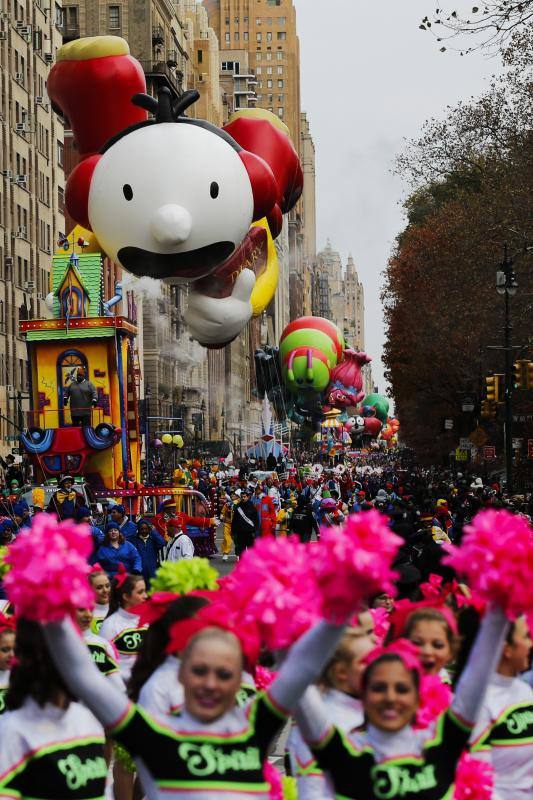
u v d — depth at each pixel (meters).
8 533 39.16
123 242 46.28
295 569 10.98
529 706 14.78
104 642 18.98
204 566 16.41
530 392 100.25
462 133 92.31
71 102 51.22
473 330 99.19
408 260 118.31
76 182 47.09
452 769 11.56
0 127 129.25
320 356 129.50
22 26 138.88
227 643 11.12
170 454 114.25
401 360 139.25
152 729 11.13
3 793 12.28
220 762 11.13
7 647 16.11
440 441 153.50
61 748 12.44
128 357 59.03
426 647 13.93
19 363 134.25
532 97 74.88
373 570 10.06
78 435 55.94
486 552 10.71
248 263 51.81
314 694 11.50
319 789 13.18
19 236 134.50
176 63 197.00
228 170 46.34
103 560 37.88
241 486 76.56
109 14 188.62
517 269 87.44
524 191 82.44
